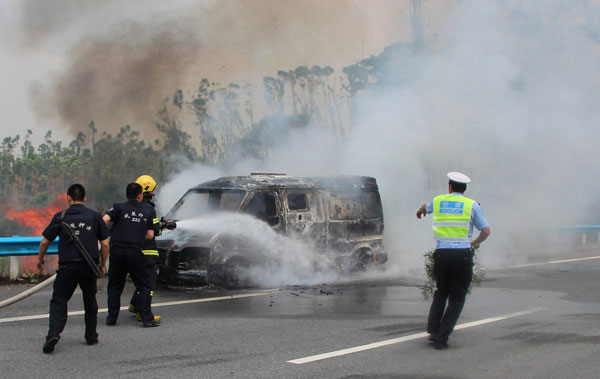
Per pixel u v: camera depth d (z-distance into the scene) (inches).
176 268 364.8
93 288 230.7
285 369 198.4
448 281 235.5
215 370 196.9
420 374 193.6
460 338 245.9
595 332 257.3
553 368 201.2
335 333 253.0
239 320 279.6
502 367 202.4
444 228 236.1
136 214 268.1
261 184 402.0
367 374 193.2
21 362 205.9
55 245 420.2
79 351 221.9
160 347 228.7
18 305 313.6
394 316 289.4
